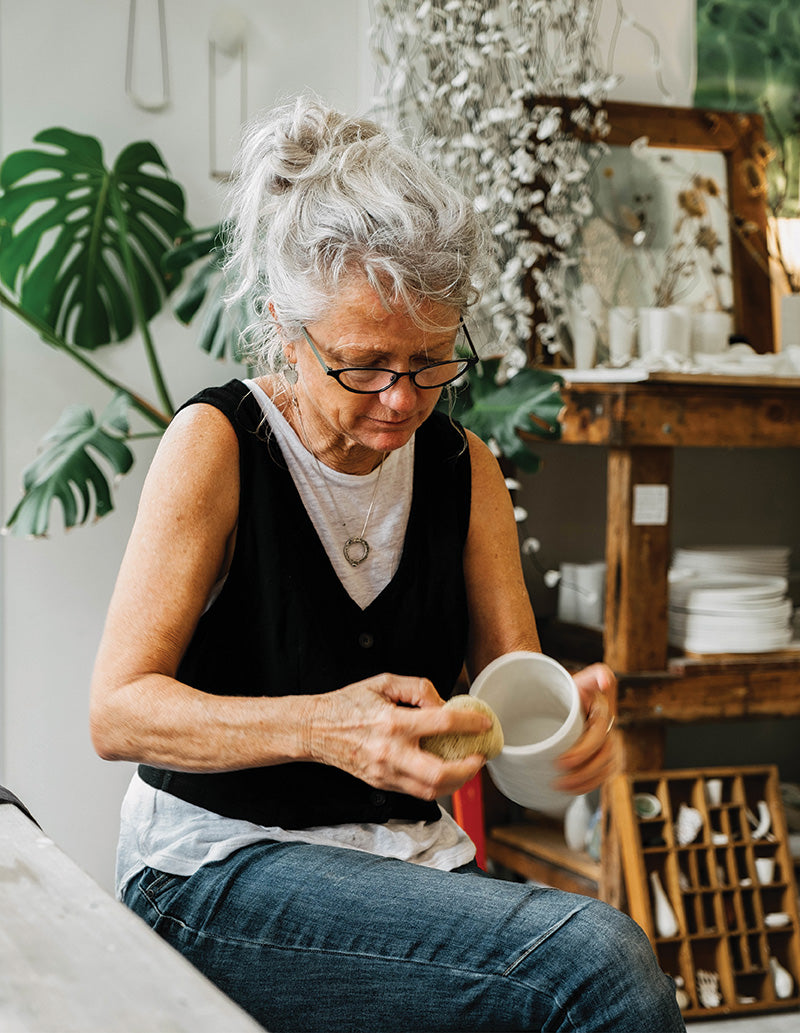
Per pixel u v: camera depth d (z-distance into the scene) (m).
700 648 2.70
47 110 2.77
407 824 1.30
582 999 1.01
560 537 3.23
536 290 2.88
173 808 1.25
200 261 2.88
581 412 2.65
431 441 1.38
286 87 2.90
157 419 2.63
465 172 2.81
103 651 1.16
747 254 3.14
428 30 2.77
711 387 2.58
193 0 2.84
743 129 3.15
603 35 3.07
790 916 2.68
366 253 1.08
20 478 2.79
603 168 3.00
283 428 1.28
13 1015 0.67
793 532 3.49
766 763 3.46
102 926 0.79
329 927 1.12
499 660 1.21
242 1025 0.66
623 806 2.60
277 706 1.08
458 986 1.07
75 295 2.79
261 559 1.25
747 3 3.18
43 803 2.83
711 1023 2.57
